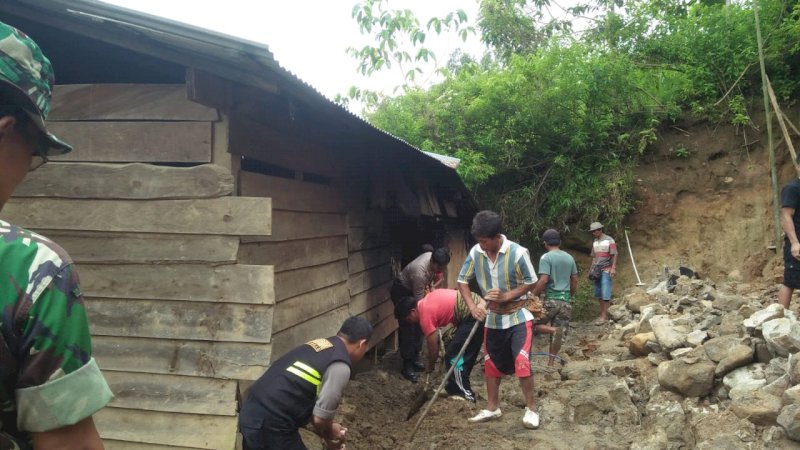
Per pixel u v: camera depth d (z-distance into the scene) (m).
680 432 4.54
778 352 4.62
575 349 8.12
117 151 3.94
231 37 3.24
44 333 1.01
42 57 1.15
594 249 10.61
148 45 3.44
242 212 3.77
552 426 5.10
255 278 3.78
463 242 13.28
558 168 12.53
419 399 5.43
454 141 12.95
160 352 3.89
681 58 12.45
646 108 12.22
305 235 5.11
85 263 3.95
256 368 3.77
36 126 1.14
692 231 11.91
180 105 3.88
